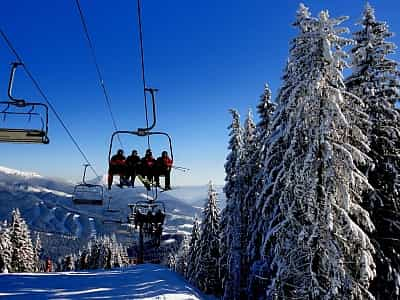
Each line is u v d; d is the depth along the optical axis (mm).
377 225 18406
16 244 55625
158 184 14367
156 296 16406
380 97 18781
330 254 14430
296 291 15125
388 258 17750
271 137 18891
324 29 15531
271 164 18969
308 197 14938
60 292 16844
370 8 19250
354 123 16266
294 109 16109
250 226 25094
